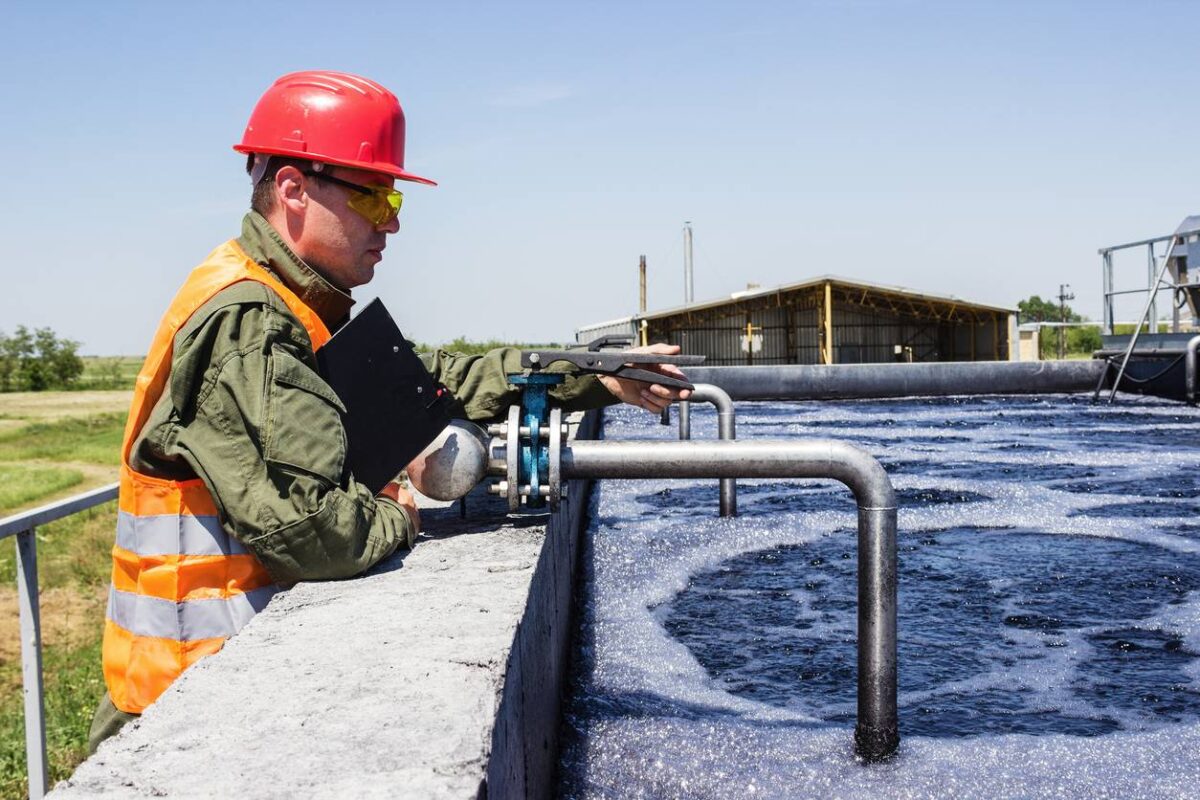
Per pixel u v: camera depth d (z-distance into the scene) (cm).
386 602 197
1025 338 4094
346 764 121
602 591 435
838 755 257
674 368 288
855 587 439
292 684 150
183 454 205
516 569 223
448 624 179
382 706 140
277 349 211
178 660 211
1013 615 404
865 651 250
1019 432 1109
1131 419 1232
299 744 127
